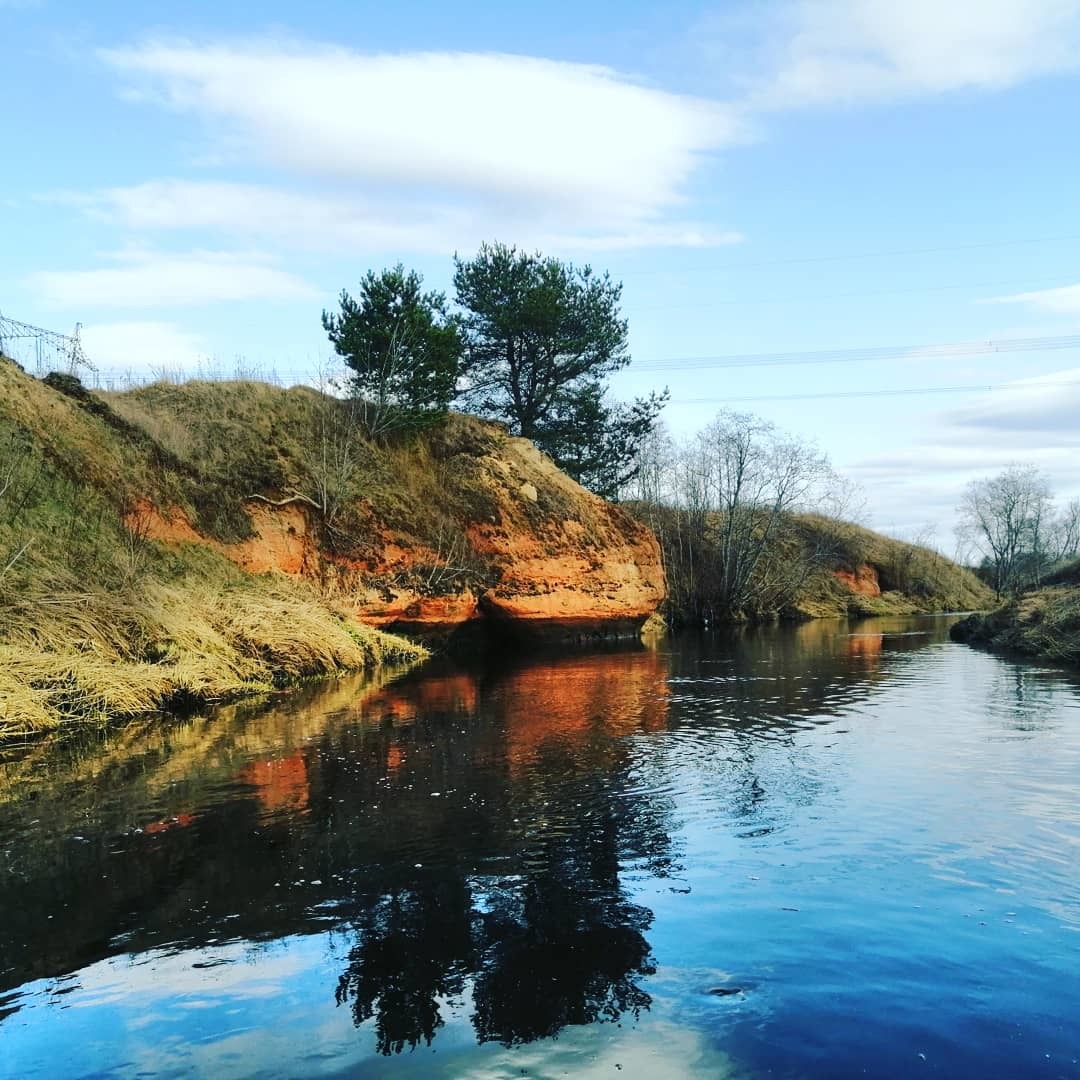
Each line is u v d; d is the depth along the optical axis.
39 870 6.42
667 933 5.24
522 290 34.53
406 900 5.82
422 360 29.39
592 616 30.92
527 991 4.55
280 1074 3.83
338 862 6.57
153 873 6.36
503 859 6.61
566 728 12.34
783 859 6.54
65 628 13.43
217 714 13.48
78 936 5.29
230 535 20.86
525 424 36.12
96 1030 4.22
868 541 64.50
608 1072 3.81
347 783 9.02
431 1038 4.12
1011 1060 3.86
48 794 8.57
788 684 17.83
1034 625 26.22
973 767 9.55
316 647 18.67
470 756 10.38
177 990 4.62
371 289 29.17
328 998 4.51
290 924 5.44
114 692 12.77
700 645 30.22
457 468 30.16
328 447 26.11
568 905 5.70
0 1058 3.98
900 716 13.26
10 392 17.58
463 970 4.80
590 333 35.38
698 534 47.50
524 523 30.05
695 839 7.07
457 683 17.83
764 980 4.64
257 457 23.64
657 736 11.70
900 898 5.74
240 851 6.83
